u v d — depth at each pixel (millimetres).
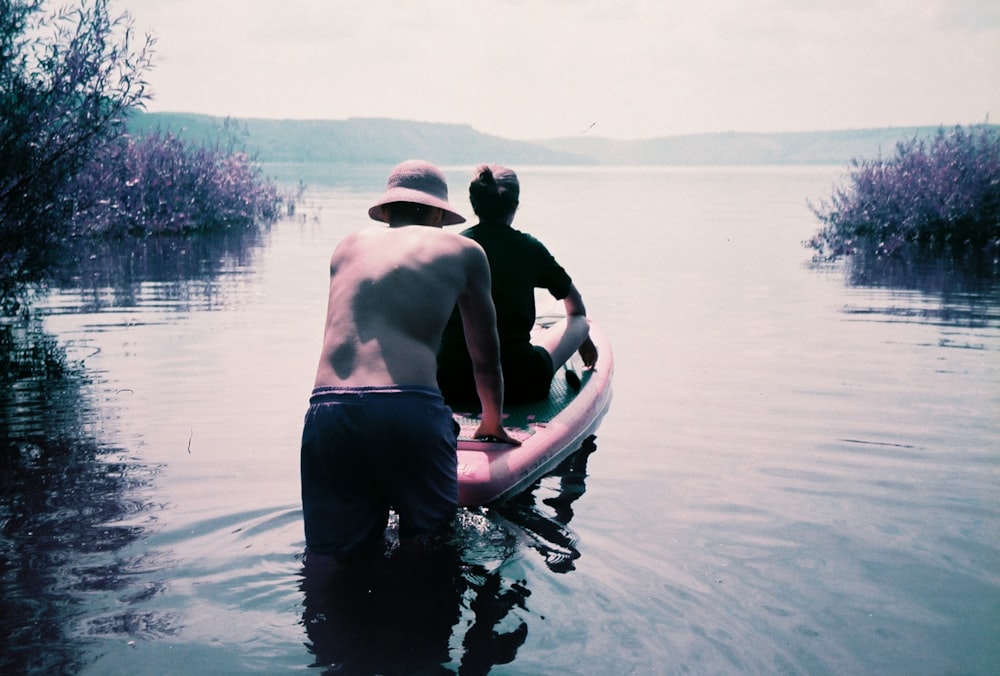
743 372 5109
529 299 3943
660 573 2463
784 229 14938
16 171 6230
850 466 3467
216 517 2859
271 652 2010
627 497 3113
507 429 3570
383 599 2283
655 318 6840
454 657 1992
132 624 2139
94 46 6387
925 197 12031
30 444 3670
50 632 2090
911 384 4789
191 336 6020
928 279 8906
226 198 14539
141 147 13156
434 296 2652
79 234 6941
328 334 2631
